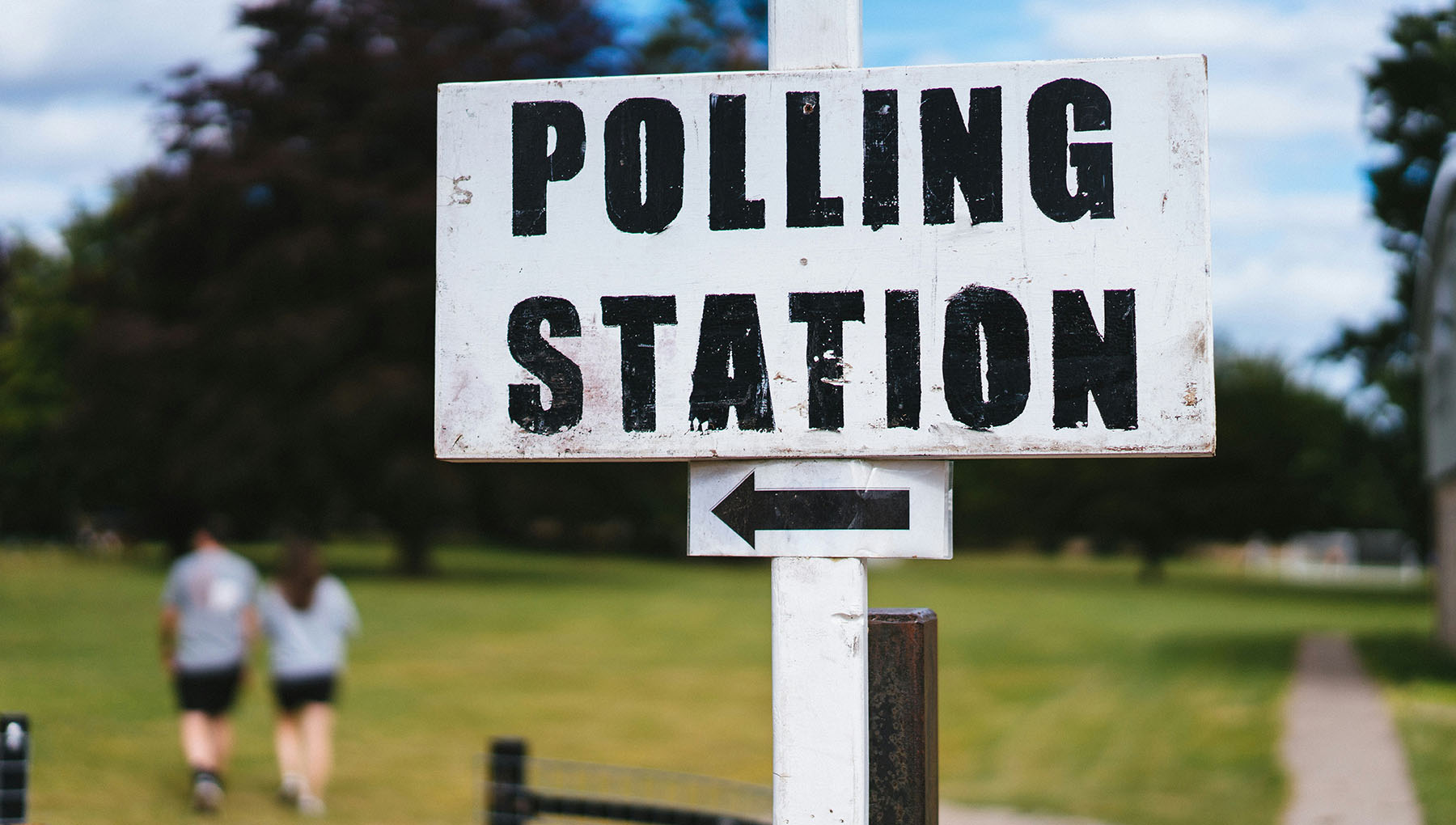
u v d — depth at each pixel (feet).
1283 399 166.09
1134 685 51.65
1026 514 192.65
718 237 8.30
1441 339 64.28
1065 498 180.34
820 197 8.23
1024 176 8.05
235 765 31.78
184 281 112.98
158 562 131.54
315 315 101.55
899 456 8.11
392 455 107.04
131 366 105.40
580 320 8.38
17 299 175.52
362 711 42.55
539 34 113.09
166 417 108.68
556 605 88.74
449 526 180.14
